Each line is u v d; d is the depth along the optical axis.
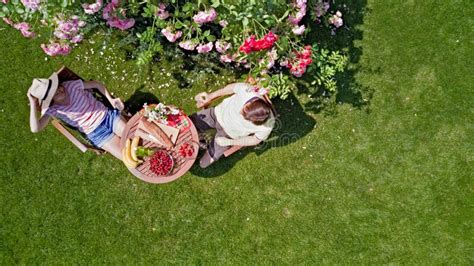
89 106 5.16
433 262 5.80
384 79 5.95
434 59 5.94
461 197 5.83
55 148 5.78
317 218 5.87
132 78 5.87
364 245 5.83
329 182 5.90
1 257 5.68
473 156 5.86
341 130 5.94
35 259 5.71
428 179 5.87
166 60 5.87
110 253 5.76
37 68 5.80
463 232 5.79
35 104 4.83
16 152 5.74
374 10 5.97
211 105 5.92
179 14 4.76
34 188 5.75
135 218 5.81
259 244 5.84
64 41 4.85
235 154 5.90
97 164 5.80
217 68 5.89
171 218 5.83
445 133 5.89
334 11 5.95
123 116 5.47
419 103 5.93
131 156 5.09
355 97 5.95
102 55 5.85
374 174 5.89
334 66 5.71
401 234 5.83
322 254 5.83
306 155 5.93
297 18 4.73
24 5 4.41
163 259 5.78
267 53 4.70
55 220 5.75
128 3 4.84
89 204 5.79
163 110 5.18
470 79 5.90
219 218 5.85
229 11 4.80
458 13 5.95
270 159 5.92
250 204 5.88
